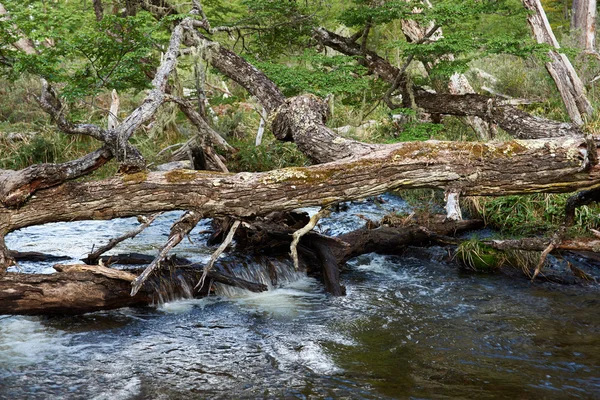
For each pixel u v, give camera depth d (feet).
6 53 21.66
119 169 16.06
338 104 37.81
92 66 19.93
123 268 17.74
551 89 37.42
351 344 14.25
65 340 14.26
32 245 22.56
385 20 27.63
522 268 19.88
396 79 27.94
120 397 11.57
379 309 16.75
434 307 16.89
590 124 25.53
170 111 28.68
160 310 16.44
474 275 19.95
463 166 15.38
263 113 34.99
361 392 11.77
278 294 18.08
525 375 12.50
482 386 12.00
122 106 40.68
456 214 22.72
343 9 31.35
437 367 12.92
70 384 12.08
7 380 12.18
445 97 28.09
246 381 12.28
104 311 16.16
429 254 21.90
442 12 25.85
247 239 20.65
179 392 11.78
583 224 21.79
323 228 24.68
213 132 27.66
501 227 23.07
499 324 15.49
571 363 13.08
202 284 17.12
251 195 15.58
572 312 16.37
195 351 13.79
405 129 26.68
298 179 15.61
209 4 33.04
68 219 15.90
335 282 18.17
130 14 32.68
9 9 21.17
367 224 22.72
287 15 29.84
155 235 24.56
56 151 34.22
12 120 38.88
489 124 30.07
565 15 63.36
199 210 15.72
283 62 32.30
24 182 15.21
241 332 14.99
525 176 15.16
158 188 15.66
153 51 27.61
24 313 14.96
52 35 19.70
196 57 25.36
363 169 15.60
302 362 13.21
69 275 15.40
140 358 13.37
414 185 15.72
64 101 19.31
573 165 14.90
